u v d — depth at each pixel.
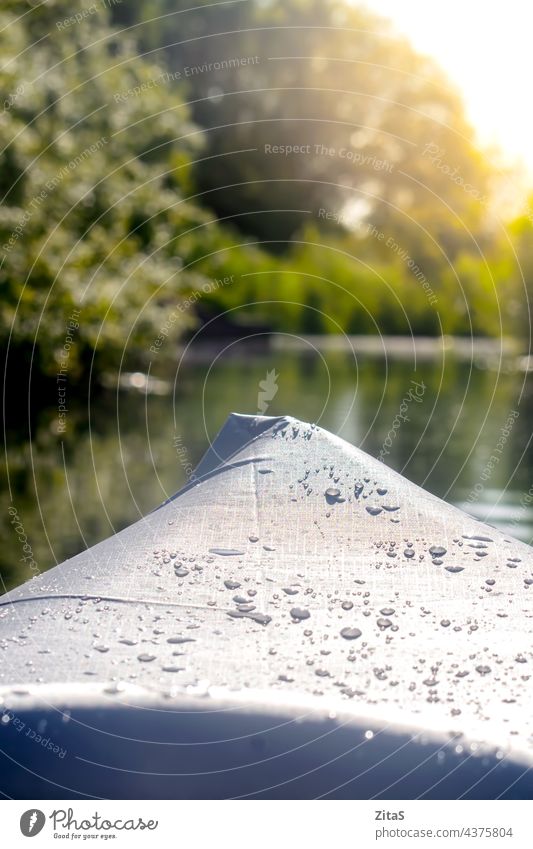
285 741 0.92
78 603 1.15
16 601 1.19
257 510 1.36
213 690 0.95
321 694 0.96
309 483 1.43
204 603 1.14
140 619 1.10
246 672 0.99
